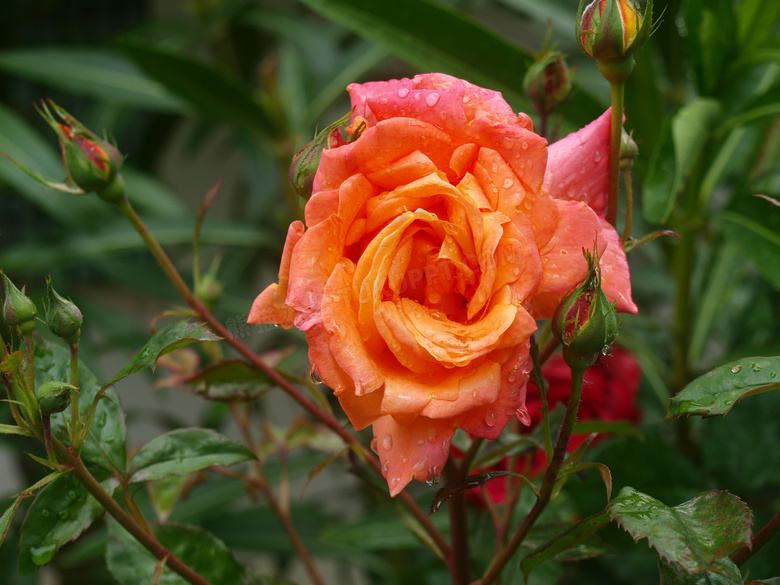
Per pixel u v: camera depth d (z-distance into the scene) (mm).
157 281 886
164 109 905
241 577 466
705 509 379
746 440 535
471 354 368
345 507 960
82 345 759
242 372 475
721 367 397
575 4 672
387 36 543
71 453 403
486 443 467
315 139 399
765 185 616
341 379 373
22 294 397
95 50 919
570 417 387
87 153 435
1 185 886
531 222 381
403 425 378
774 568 480
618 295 394
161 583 454
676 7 599
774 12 526
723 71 542
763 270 517
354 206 381
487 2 880
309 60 934
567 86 458
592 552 445
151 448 447
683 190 567
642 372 637
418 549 756
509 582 463
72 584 860
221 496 732
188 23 1040
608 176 411
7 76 1042
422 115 385
